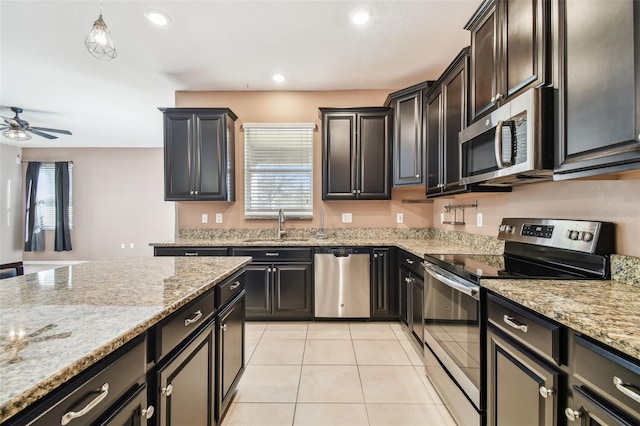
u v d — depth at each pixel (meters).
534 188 1.70
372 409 1.64
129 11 2.04
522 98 1.22
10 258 6.02
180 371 1.04
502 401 1.13
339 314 2.87
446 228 2.99
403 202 3.35
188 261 1.73
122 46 2.47
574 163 1.06
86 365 0.60
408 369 2.04
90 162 6.36
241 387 1.84
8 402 0.46
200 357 1.21
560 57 1.11
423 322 2.01
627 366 0.66
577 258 1.32
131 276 1.34
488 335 1.23
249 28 2.24
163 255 2.89
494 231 2.11
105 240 6.40
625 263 1.14
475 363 1.31
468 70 1.86
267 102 3.42
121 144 6.12
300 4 1.99
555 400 0.86
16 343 0.66
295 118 3.41
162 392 0.92
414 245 2.59
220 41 2.41
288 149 3.39
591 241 1.23
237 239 3.28
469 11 2.07
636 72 0.83
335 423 1.53
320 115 3.33
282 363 2.12
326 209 3.40
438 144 2.35
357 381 1.90
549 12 1.17
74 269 1.50
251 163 3.39
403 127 2.93
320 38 2.37
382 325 2.82
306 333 2.63
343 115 3.08
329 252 2.87
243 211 3.40
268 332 2.66
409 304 2.43
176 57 2.65
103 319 0.81
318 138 3.41
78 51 2.54
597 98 0.96
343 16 2.11
